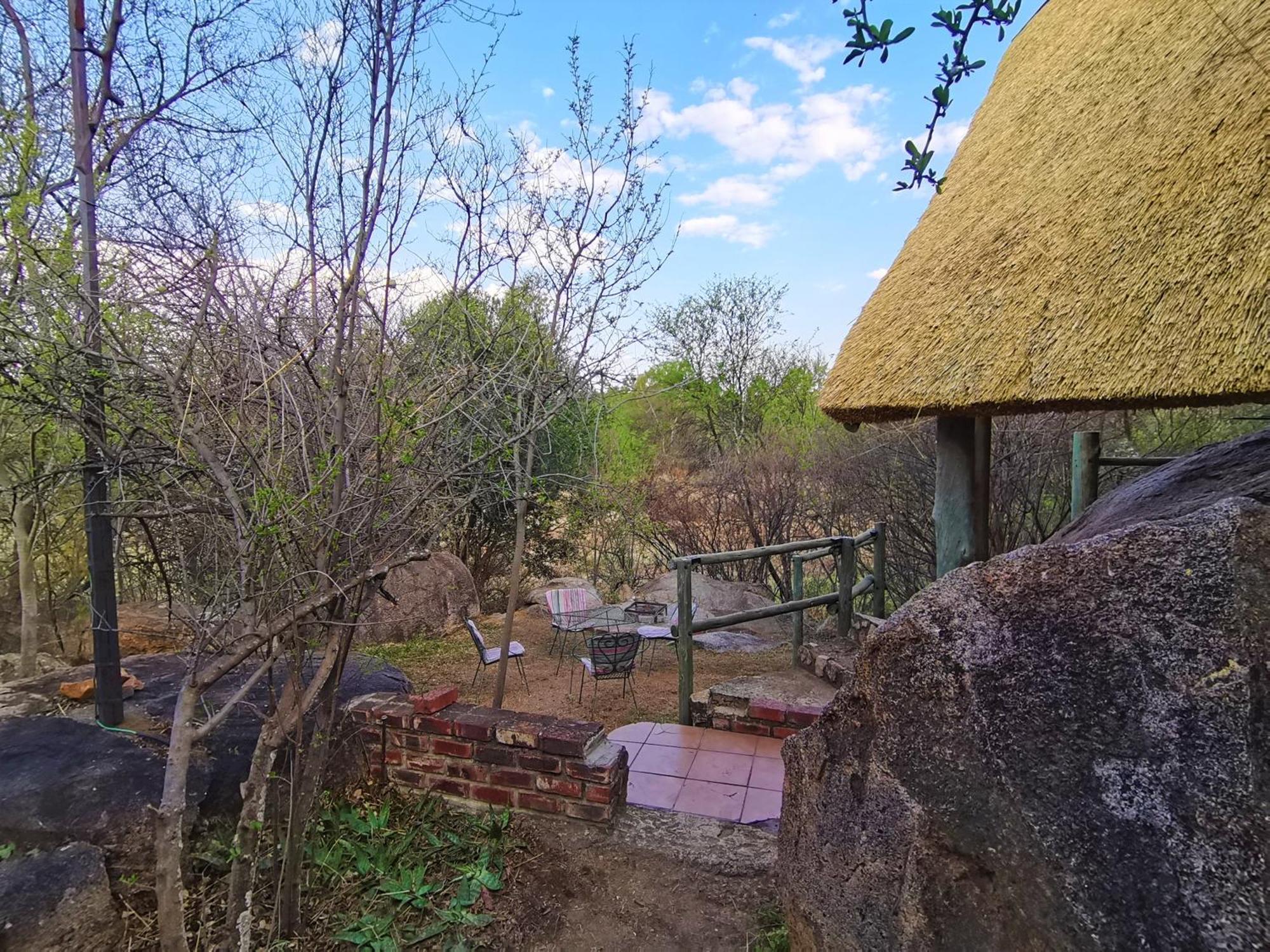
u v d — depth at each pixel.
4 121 2.79
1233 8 2.68
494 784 2.99
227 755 2.76
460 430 2.81
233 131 4.52
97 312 2.04
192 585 2.24
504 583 9.69
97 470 2.68
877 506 8.93
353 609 2.26
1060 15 4.26
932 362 2.75
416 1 2.31
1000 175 3.44
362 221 2.22
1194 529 1.24
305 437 2.12
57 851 2.13
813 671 4.68
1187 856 1.08
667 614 7.51
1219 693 1.12
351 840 2.71
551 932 2.30
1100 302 2.35
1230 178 2.23
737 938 2.28
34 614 4.08
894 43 1.42
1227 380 1.92
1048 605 1.35
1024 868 1.25
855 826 1.55
